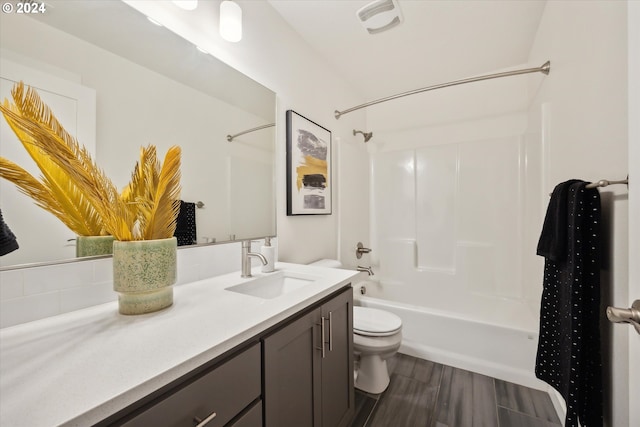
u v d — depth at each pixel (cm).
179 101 109
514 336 162
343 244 234
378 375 155
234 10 121
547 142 167
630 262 56
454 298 244
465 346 176
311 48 197
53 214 73
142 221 83
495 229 231
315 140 195
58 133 68
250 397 71
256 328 70
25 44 70
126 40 93
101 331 65
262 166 150
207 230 120
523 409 140
